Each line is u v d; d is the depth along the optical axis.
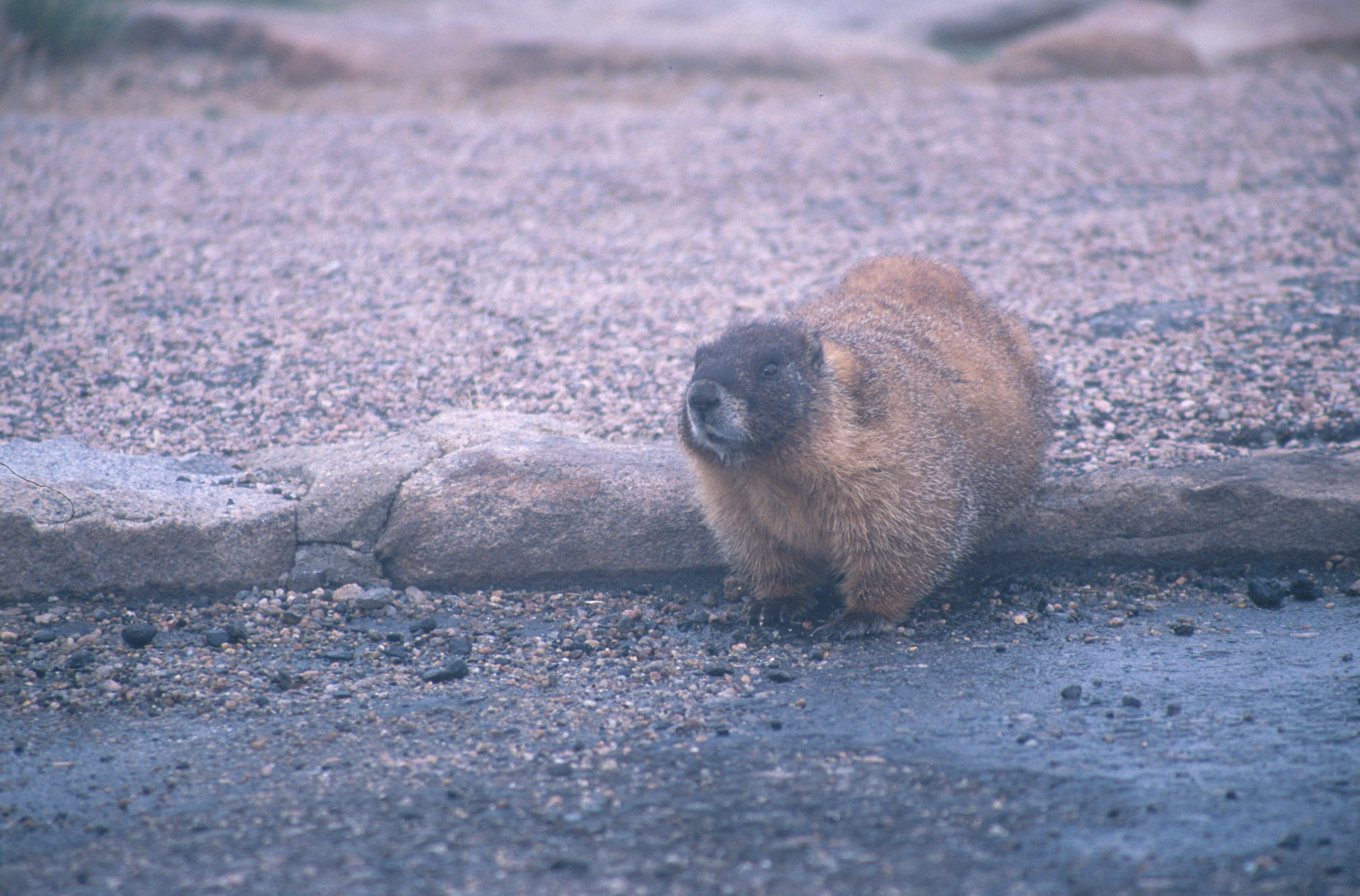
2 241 17.17
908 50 29.66
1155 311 14.27
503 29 30.00
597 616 9.83
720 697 8.18
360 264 16.59
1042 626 9.40
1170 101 23.86
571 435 11.48
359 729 7.66
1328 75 26.31
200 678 8.45
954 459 9.48
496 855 5.99
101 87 26.61
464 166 21.03
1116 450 11.37
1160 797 6.43
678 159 21.25
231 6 33.00
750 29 33.19
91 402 12.54
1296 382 12.25
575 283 15.98
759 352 8.86
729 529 9.69
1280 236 16.45
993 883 5.62
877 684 8.31
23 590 9.43
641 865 5.87
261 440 11.84
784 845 6.04
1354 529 9.85
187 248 17.11
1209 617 9.38
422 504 10.16
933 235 17.39
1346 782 6.51
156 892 5.68
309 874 5.82
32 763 7.18
